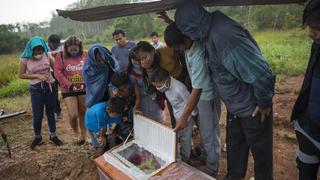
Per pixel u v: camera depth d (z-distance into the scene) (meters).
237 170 2.83
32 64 4.07
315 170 2.29
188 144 3.20
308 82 2.06
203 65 2.48
